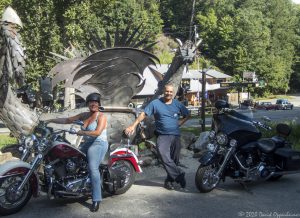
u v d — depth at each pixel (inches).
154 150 358.6
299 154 299.1
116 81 352.5
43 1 718.5
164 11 3457.2
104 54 332.2
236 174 276.7
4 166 223.1
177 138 278.8
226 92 2564.0
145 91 1376.7
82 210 237.8
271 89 3299.7
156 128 280.2
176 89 390.9
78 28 712.4
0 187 222.5
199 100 2288.4
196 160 378.9
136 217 227.8
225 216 231.3
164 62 2662.4
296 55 3747.5
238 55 3043.8
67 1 732.7
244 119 280.5
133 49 342.3
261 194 273.6
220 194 272.2
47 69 713.0
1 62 284.5
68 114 332.2
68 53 398.9
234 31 3110.2
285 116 1487.5
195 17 3336.6
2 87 314.0
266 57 3193.9
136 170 275.7
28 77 698.2
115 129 346.9
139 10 2466.8
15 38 279.0
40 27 721.6
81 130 237.5
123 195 268.8
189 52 383.2
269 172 288.7
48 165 231.8
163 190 281.0
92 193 235.9
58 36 725.3
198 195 269.6
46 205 245.4
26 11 719.1
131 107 370.9
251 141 281.9
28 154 235.5
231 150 271.0
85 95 340.2
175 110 277.7
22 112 336.2
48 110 354.6
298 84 3735.2
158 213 234.5
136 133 355.6
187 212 236.8
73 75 328.8
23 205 232.2
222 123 273.9
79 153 238.7
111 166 261.9
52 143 232.8
